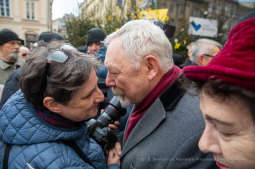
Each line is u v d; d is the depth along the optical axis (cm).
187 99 81
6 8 1565
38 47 78
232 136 37
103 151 105
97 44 281
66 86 69
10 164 71
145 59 83
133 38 82
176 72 93
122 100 97
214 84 34
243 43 31
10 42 237
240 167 38
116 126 117
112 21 399
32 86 69
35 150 70
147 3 328
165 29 120
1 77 239
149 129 85
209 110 38
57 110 74
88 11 564
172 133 78
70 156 75
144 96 92
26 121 72
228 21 306
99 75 162
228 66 33
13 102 76
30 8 1631
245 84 30
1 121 75
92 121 105
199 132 71
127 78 86
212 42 224
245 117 34
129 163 90
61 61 69
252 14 35
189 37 354
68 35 548
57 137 74
